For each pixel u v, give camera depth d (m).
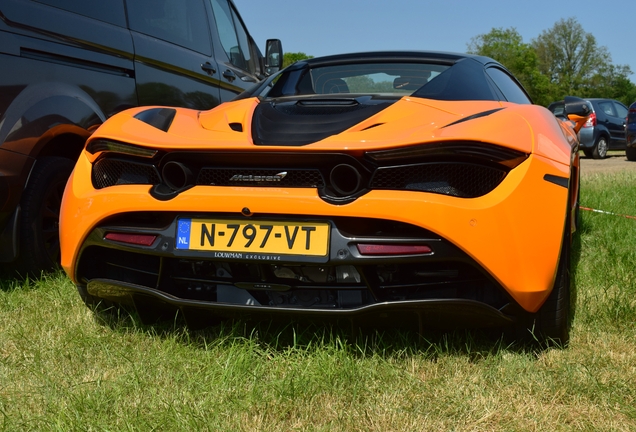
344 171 1.87
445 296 1.92
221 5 5.00
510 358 1.98
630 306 2.37
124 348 2.11
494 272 1.84
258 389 1.75
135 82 3.59
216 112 2.38
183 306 2.04
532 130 2.03
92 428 1.55
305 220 1.89
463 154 1.81
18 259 2.92
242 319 2.09
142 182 2.10
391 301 1.88
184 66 4.11
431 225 1.79
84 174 2.24
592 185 6.77
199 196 1.95
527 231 1.87
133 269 2.18
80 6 3.21
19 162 2.77
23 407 1.70
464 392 1.75
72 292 2.72
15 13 2.78
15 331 2.28
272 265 1.98
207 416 1.62
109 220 2.10
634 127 13.15
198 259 1.97
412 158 1.83
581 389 1.75
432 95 2.30
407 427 1.57
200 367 1.93
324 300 1.97
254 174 1.96
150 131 2.13
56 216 3.07
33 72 2.86
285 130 2.06
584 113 3.71
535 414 1.63
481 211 1.82
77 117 3.04
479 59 2.78
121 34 3.48
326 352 1.95
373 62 2.73
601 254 3.34
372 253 1.84
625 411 1.62
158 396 1.73
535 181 1.91
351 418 1.61
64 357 2.04
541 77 71.25
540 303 1.94
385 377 1.86
